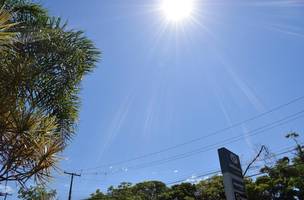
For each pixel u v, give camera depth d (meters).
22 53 7.63
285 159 36.84
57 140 6.60
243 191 10.66
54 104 7.88
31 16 8.34
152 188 52.16
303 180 34.88
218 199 39.88
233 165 10.66
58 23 8.56
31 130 6.20
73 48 8.42
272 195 35.25
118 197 50.41
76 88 8.48
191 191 43.22
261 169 37.28
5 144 6.12
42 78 7.57
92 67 8.78
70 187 39.03
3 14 6.11
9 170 6.14
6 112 6.13
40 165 6.30
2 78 6.49
